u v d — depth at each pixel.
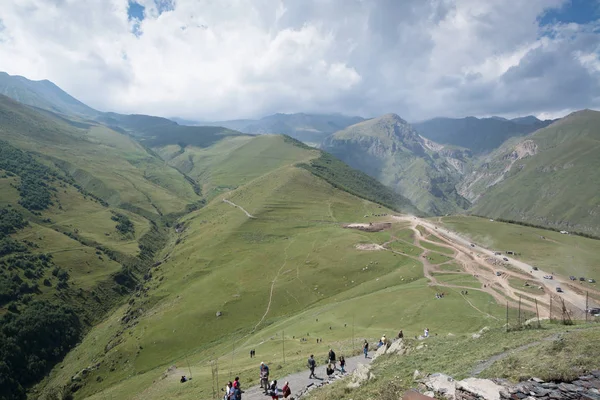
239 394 32.72
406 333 76.12
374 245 179.12
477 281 119.12
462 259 150.00
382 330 83.75
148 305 172.25
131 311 173.00
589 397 16.73
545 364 21.88
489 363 26.47
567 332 30.88
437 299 101.75
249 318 138.75
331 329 92.06
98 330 172.75
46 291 184.50
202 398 48.56
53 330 162.75
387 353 42.44
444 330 80.75
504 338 34.34
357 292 133.88
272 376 44.28
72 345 164.38
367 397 24.42
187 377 70.94
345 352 54.53
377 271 153.75
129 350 132.00
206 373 69.62
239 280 166.38
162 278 198.50
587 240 164.00
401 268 148.00
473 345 34.62
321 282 152.88
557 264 133.00
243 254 199.62
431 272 137.62
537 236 173.62
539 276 121.06
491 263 141.00
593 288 107.75
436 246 172.88
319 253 178.62
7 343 142.00
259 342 102.88
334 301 132.62
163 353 128.25
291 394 35.47
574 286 110.19
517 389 17.94
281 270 168.88
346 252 174.88
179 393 56.94
